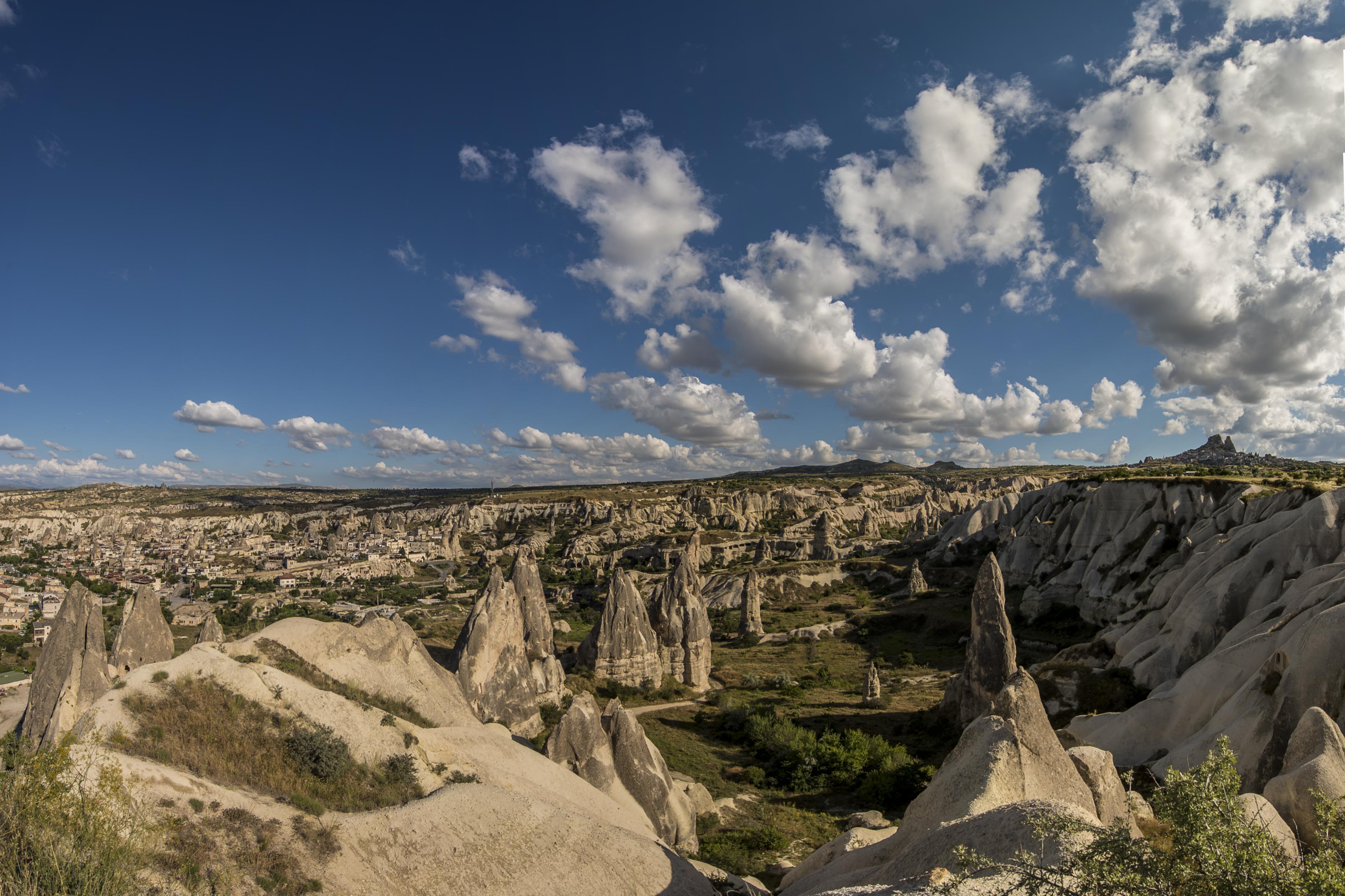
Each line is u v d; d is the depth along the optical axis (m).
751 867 30.33
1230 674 35.38
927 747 49.06
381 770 21.72
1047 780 18.67
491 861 19.00
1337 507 45.41
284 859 16.52
